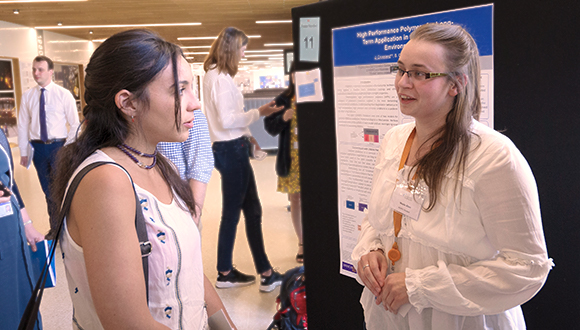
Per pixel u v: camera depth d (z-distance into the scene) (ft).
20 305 5.79
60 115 15.26
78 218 2.69
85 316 2.95
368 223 4.60
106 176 2.68
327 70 6.26
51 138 15.15
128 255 2.64
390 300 3.76
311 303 7.08
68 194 2.74
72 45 53.62
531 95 4.32
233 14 38.04
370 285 4.02
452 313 3.50
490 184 3.35
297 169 11.18
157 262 2.95
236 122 9.46
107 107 2.96
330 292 6.76
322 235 6.75
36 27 45.27
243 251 12.61
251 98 29.94
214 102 9.38
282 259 11.96
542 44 4.18
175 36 51.49
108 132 3.00
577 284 4.24
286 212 16.67
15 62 43.11
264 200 18.67
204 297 3.61
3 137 5.88
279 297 8.14
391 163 4.17
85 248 2.64
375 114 5.73
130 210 2.73
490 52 4.54
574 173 4.14
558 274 4.36
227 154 9.56
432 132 3.78
